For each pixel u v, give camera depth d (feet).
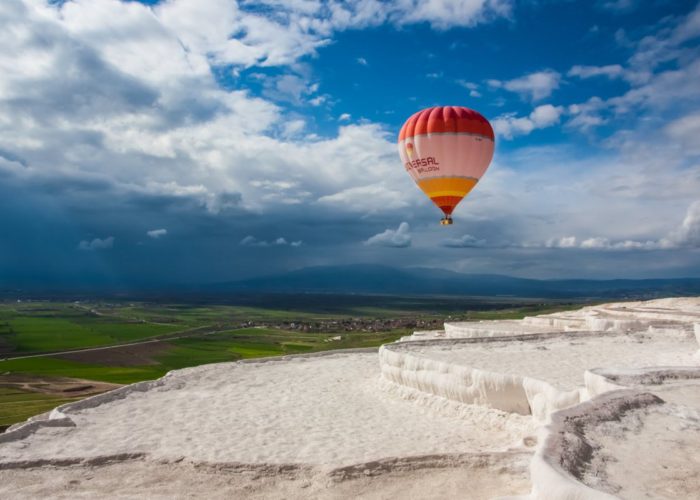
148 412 54.44
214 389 65.31
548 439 26.03
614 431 28.63
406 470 34.27
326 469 35.32
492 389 47.06
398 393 57.98
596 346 68.49
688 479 23.03
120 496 32.91
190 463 38.34
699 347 61.00
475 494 30.45
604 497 19.21
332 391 63.00
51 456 39.34
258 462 37.68
